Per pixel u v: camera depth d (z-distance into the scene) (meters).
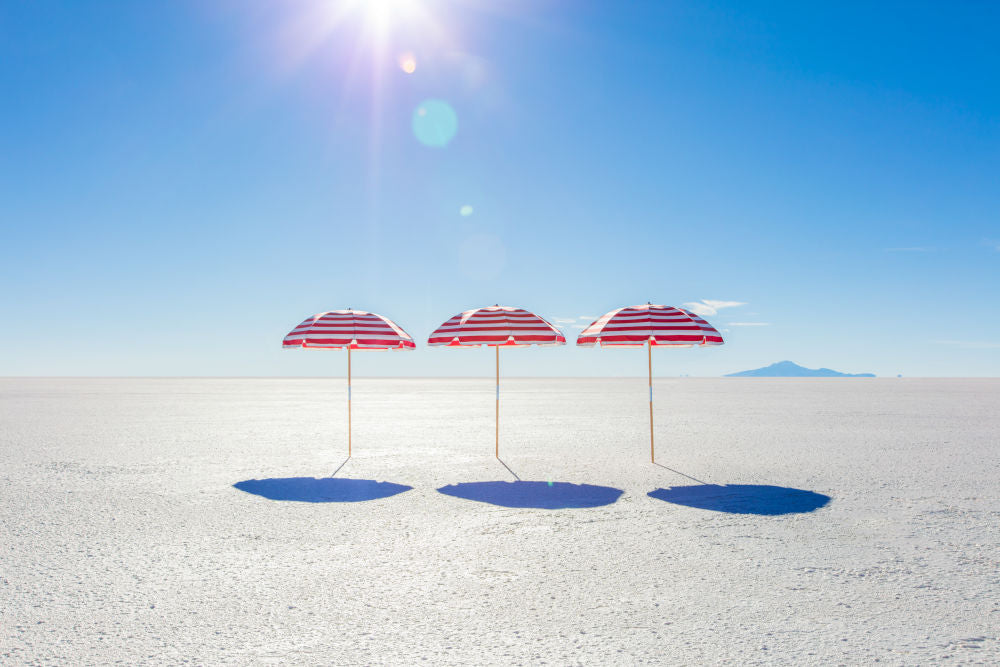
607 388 48.38
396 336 9.93
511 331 9.23
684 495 7.21
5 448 11.35
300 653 3.15
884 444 11.95
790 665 3.03
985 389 45.25
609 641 3.29
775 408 23.12
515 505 6.71
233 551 4.99
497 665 3.02
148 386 57.12
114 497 7.11
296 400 29.83
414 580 4.29
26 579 4.29
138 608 3.76
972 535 5.43
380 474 8.72
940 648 3.21
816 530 5.62
